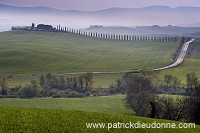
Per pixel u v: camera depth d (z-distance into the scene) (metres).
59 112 36.69
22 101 99.38
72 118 33.81
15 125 27.28
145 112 74.94
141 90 97.12
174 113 63.56
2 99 102.25
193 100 61.69
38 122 29.64
